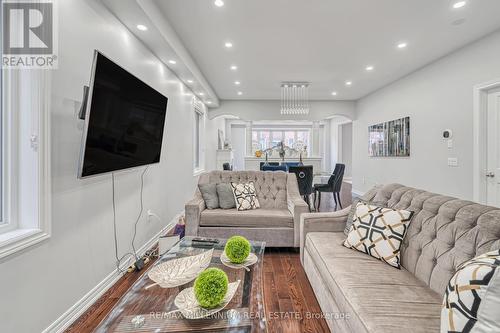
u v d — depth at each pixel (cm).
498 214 122
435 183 395
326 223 225
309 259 205
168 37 279
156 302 121
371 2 240
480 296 74
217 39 321
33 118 142
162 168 343
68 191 168
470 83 330
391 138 514
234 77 482
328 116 688
